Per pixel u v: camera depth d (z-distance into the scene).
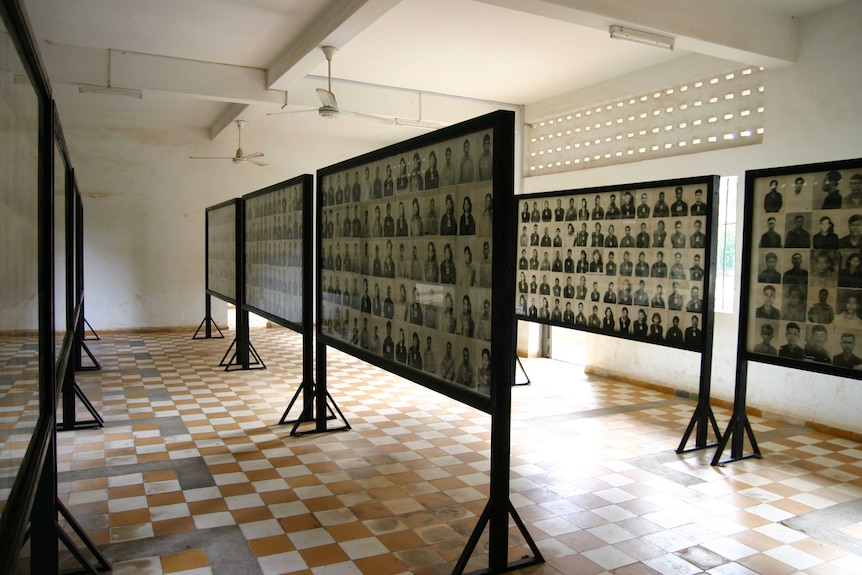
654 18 5.80
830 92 6.21
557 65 8.27
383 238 4.40
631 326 6.38
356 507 4.15
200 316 13.00
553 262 7.51
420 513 4.07
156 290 12.61
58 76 7.82
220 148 12.97
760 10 6.28
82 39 7.57
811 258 4.67
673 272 5.89
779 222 4.89
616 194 6.56
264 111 10.26
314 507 4.14
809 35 6.40
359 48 7.78
